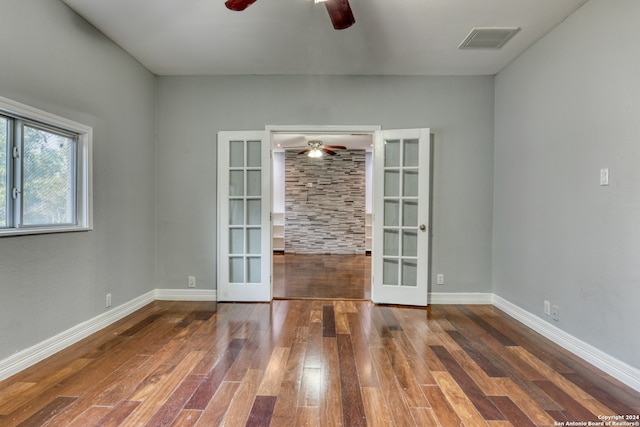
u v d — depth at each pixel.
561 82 2.60
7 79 2.00
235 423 1.62
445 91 3.66
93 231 2.75
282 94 3.69
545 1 2.34
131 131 3.28
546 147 2.79
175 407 1.74
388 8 2.43
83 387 1.93
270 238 3.72
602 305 2.21
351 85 3.68
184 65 3.45
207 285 3.77
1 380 1.98
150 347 2.48
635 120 1.98
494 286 3.64
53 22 2.32
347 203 7.94
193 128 3.72
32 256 2.20
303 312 3.36
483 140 3.66
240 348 2.47
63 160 2.54
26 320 2.15
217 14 2.54
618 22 2.09
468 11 2.46
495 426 1.62
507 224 3.39
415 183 3.66
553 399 1.85
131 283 3.31
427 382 2.01
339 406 1.76
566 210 2.55
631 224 2.01
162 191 3.74
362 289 4.32
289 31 2.77
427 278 3.65
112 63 2.97
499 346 2.56
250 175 3.75
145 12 2.52
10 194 2.12
